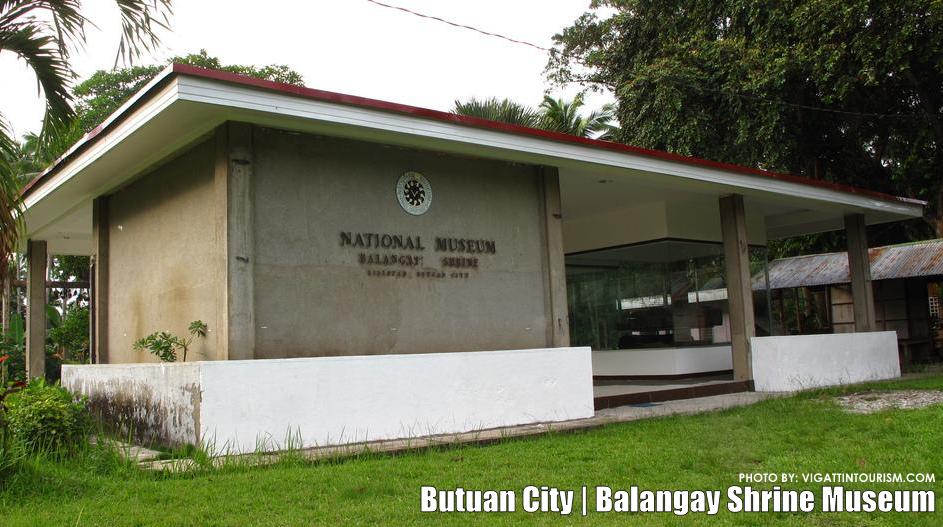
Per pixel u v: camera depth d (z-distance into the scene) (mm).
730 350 14062
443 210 8625
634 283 13656
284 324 7273
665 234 13070
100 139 8133
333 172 7793
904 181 20125
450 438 7379
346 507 4766
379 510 4699
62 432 6508
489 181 9086
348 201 7863
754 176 11438
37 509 4766
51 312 18312
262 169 7309
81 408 7102
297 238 7457
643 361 13445
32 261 13109
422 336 8250
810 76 16828
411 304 8211
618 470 5773
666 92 18078
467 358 8078
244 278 6988
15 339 15875
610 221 14070
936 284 19984
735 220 11867
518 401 8430
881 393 10414
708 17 18547
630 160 9719
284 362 6820
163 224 8695
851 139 19312
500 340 8898
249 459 6121
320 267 7574
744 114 17656
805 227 16594
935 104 18281
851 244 14688
